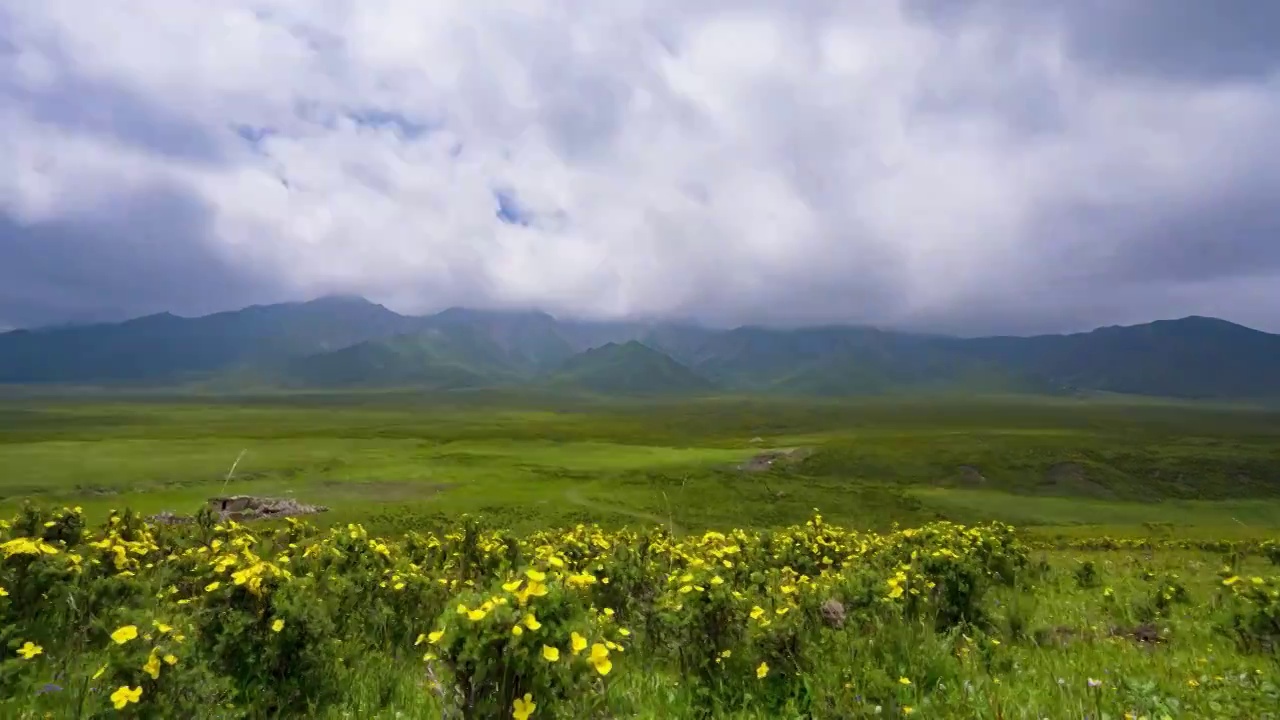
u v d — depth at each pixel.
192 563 9.73
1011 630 8.94
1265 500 73.50
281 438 109.62
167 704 4.57
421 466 74.94
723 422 184.38
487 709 4.11
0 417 160.25
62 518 10.16
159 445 85.94
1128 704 5.33
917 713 5.12
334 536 10.73
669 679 6.43
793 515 53.84
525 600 4.36
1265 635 8.22
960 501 64.31
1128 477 79.00
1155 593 12.13
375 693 6.04
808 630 6.94
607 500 54.88
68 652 6.16
